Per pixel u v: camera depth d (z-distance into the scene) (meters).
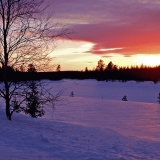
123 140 12.95
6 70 13.60
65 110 30.78
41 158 7.28
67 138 11.18
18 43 13.64
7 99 13.82
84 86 109.38
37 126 13.48
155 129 19.39
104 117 26.36
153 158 8.95
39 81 14.74
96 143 11.02
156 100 61.88
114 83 122.06
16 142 8.92
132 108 35.16
